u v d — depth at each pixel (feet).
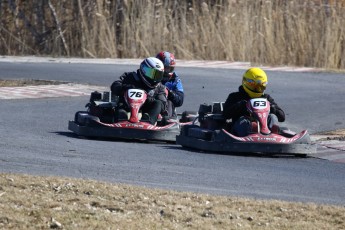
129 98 146.00
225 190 101.55
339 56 273.95
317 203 95.20
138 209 86.79
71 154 123.85
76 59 285.02
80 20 298.35
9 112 173.88
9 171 106.01
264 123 133.08
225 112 138.41
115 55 292.20
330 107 192.95
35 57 293.43
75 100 196.44
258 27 281.13
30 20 309.83
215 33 285.02
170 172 112.37
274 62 277.44
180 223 82.74
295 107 192.13
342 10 276.21
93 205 87.45
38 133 147.02
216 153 132.57
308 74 251.39
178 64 268.21
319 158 130.82
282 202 93.61
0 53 309.01
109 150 130.21
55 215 82.23
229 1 284.20
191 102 197.26
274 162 125.39
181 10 290.97
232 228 81.76
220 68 259.60
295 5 279.28
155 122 147.02
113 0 295.48
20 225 78.89
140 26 290.56
